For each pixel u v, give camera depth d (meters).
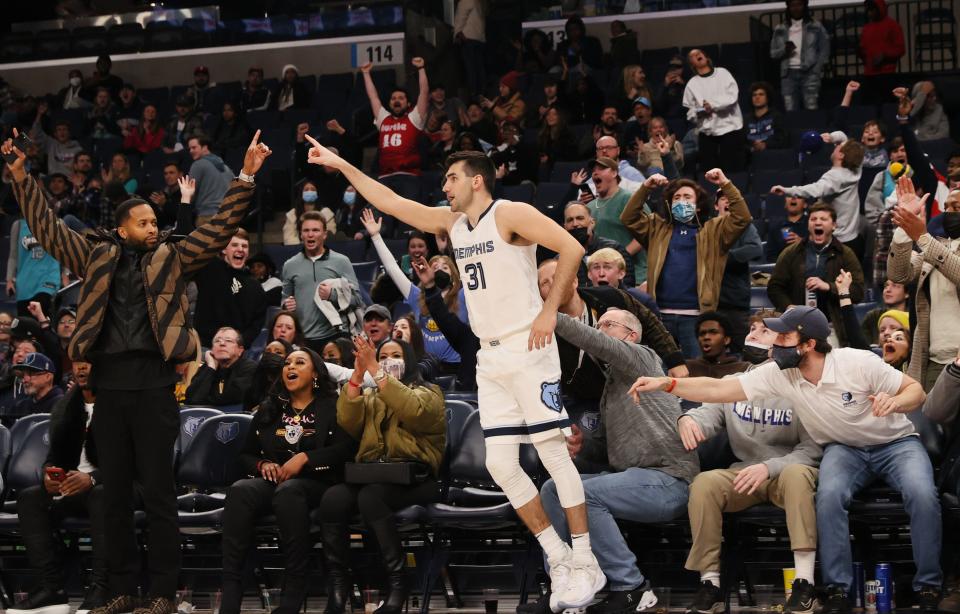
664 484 6.02
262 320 9.87
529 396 5.50
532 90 16.36
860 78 16.19
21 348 9.22
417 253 9.93
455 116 15.27
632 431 6.18
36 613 6.60
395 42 18.34
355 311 9.38
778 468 5.96
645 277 8.73
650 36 17.83
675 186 7.95
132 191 14.05
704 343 6.92
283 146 15.89
